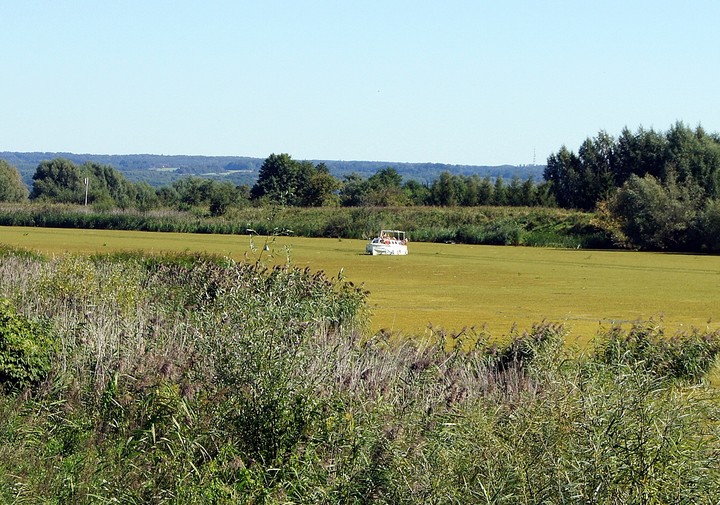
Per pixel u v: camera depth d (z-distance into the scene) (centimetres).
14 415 2995
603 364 3142
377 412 2486
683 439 1912
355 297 4975
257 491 2270
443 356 3566
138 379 3025
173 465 2447
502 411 2364
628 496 1786
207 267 5866
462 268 12256
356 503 2136
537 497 1848
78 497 2428
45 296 5041
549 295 8738
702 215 18162
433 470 2052
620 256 16000
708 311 7488
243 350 2650
